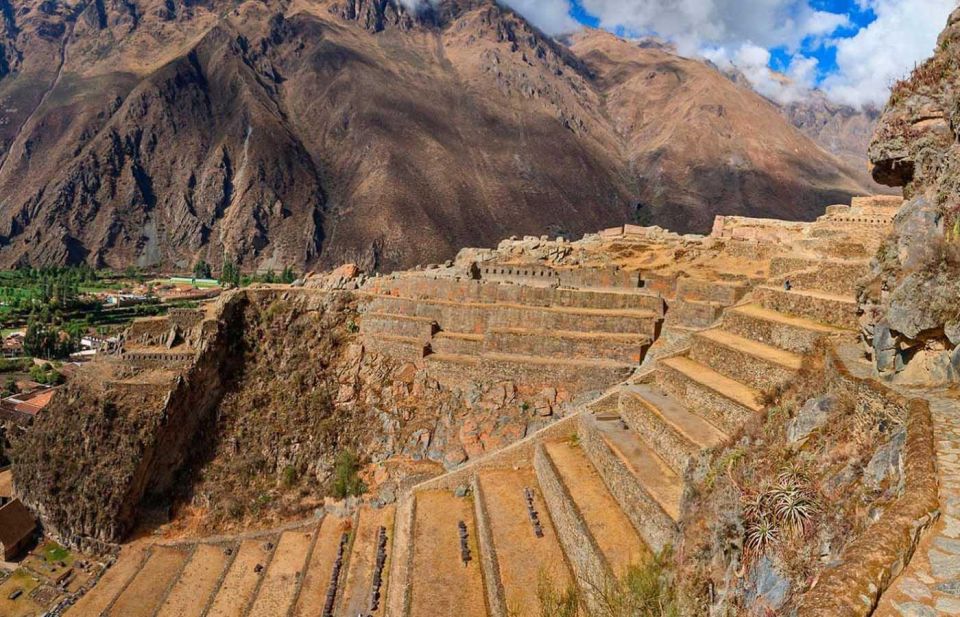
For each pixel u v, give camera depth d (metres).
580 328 50.91
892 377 19.61
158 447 50.94
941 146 21.55
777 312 36.47
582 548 29.59
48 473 50.53
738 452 22.80
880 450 15.38
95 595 42.28
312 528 46.34
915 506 10.84
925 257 19.33
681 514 24.72
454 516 40.50
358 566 39.38
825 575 9.86
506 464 43.41
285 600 38.38
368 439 50.31
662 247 64.12
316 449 50.91
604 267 59.22
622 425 37.41
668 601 22.44
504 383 49.22
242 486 50.31
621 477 31.45
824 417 20.05
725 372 33.81
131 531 48.91
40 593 43.69
